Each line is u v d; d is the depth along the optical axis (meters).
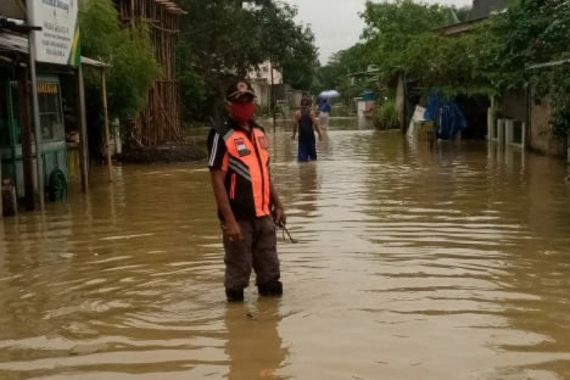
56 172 13.49
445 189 13.61
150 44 22.31
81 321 5.94
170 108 27.55
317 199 12.56
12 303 6.54
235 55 40.62
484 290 6.60
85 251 8.73
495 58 19.98
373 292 6.57
